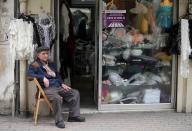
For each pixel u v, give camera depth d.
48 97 8.23
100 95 9.35
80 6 12.16
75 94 8.55
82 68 12.73
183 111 9.44
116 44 9.37
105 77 9.41
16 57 8.53
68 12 9.88
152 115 9.16
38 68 8.34
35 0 8.73
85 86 11.83
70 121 8.62
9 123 8.47
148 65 9.53
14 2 8.73
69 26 10.02
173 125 8.43
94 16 10.73
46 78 8.35
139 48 9.46
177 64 9.43
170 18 9.41
